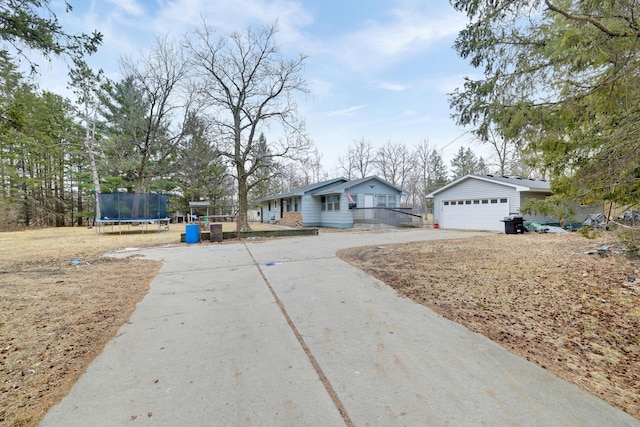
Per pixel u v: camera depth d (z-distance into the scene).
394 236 13.18
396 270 6.18
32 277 5.83
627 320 3.46
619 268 5.35
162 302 4.34
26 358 2.71
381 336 3.17
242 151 16.09
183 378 2.40
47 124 20.25
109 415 1.97
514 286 4.84
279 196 25.06
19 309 3.97
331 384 2.30
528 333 3.24
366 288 4.97
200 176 30.17
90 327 3.43
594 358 2.72
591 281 4.81
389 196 21.52
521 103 4.29
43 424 1.88
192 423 1.89
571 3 3.77
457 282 5.18
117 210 16.09
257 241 12.07
